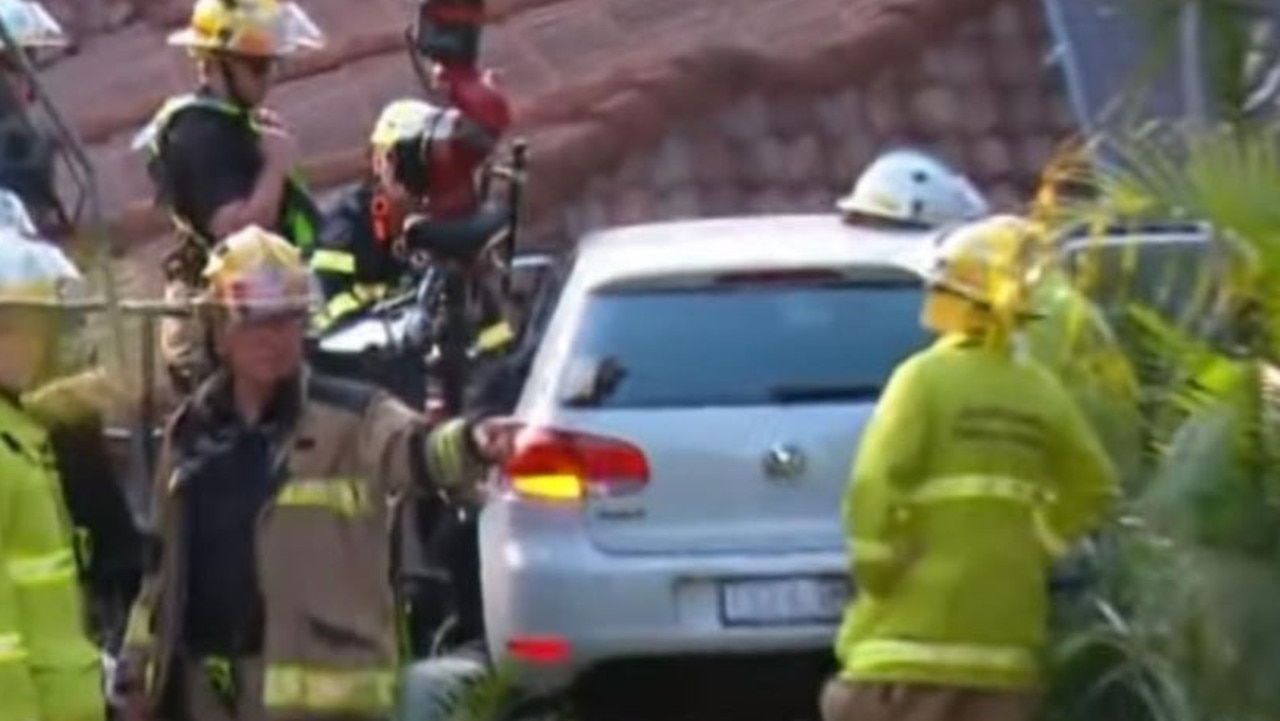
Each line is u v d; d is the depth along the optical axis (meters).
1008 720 35.62
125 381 39.59
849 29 69.69
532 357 44.56
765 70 68.31
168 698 35.31
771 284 42.75
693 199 67.25
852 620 36.22
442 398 45.50
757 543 41.44
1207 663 33.00
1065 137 63.12
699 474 41.53
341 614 34.47
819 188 68.00
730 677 41.91
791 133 68.38
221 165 44.97
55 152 46.88
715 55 68.38
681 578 41.28
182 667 35.16
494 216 46.72
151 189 65.75
